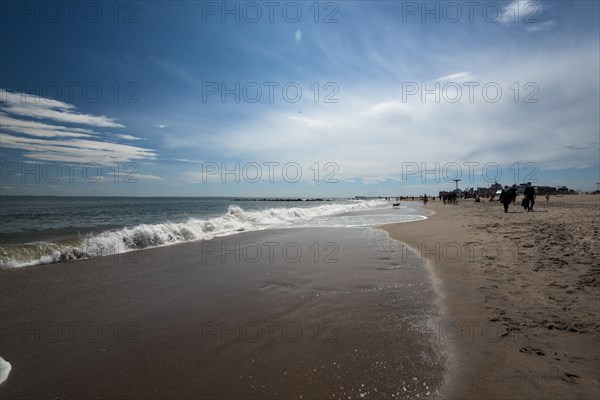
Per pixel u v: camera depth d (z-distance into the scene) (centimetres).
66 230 1393
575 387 240
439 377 264
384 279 580
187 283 568
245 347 331
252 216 1873
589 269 530
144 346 336
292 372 281
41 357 315
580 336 318
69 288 538
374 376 270
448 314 400
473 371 270
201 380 272
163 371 288
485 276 555
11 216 2252
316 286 544
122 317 414
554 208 2398
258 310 438
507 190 2084
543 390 239
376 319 397
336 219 2148
